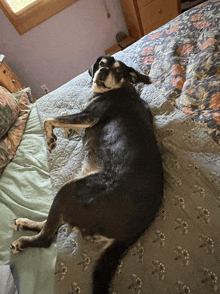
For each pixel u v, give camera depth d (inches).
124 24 147.9
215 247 39.6
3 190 64.5
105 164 50.1
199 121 55.1
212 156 49.9
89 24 139.8
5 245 53.1
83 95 81.5
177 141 54.8
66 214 45.7
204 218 42.8
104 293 40.7
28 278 46.5
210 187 46.1
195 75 63.2
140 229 44.4
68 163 64.9
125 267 43.2
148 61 79.7
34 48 137.9
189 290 37.4
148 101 66.6
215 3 79.0
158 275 40.4
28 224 52.9
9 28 127.0
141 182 44.9
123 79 64.2
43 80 153.4
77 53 148.8
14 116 81.5
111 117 57.6
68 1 126.9
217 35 68.5
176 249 41.6
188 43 74.9
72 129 71.9
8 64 139.3
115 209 43.4
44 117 81.4
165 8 126.1
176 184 48.6
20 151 74.2
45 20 129.3
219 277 37.1
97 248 45.3
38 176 65.2
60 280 43.8
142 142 49.8
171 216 45.3
